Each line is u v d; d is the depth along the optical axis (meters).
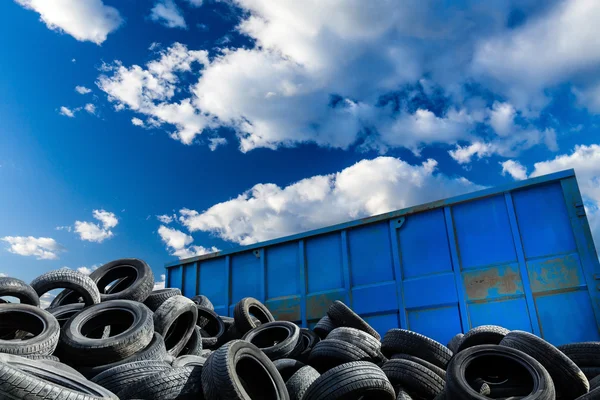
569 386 4.27
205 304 8.36
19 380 3.03
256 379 4.59
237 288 9.22
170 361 5.20
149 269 7.10
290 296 8.45
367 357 5.35
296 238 8.69
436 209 7.43
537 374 4.04
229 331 7.30
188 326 6.16
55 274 6.02
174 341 6.15
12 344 4.33
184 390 4.08
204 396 4.02
